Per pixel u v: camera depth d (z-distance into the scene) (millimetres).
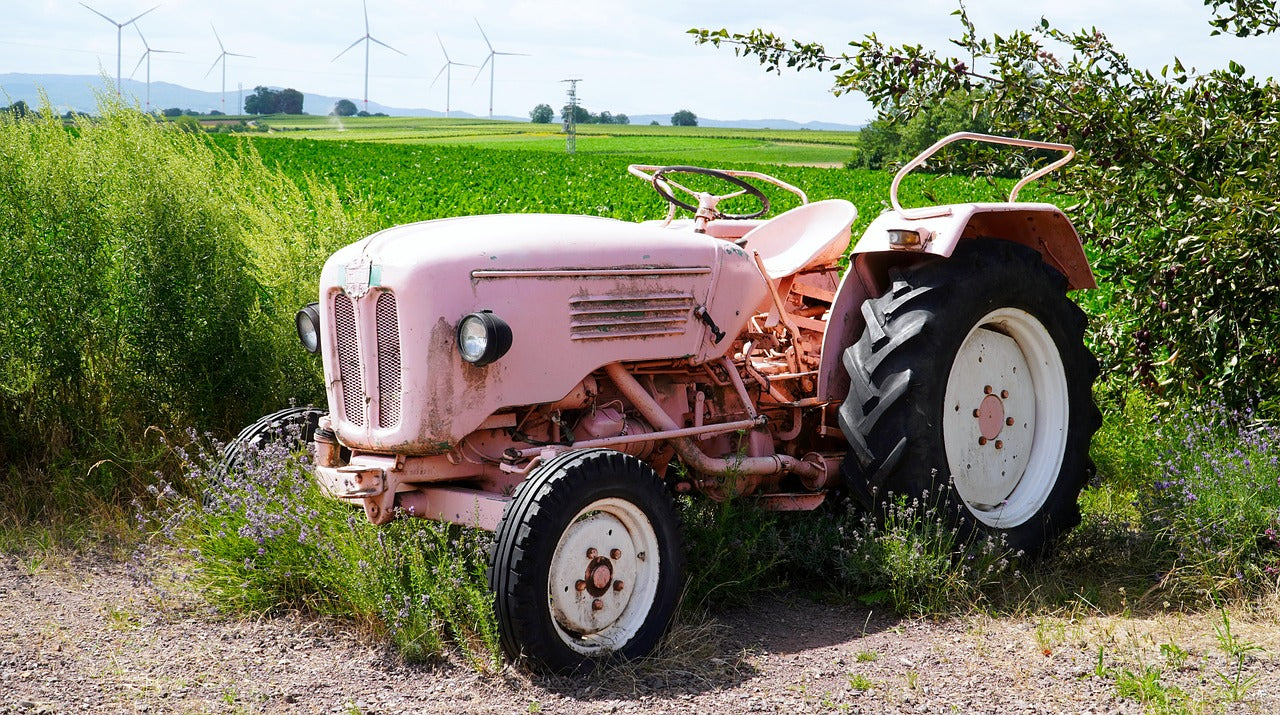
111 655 3527
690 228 4621
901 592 3980
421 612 3500
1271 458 4719
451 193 26312
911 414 4125
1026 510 4629
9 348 5312
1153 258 5898
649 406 3963
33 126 5789
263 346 5633
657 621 3643
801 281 4816
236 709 3117
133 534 4723
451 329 3527
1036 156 6473
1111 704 3150
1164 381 6215
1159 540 4453
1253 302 5594
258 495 3998
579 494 3400
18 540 4656
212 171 6316
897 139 39938
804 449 4711
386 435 3633
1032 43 6352
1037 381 4824
